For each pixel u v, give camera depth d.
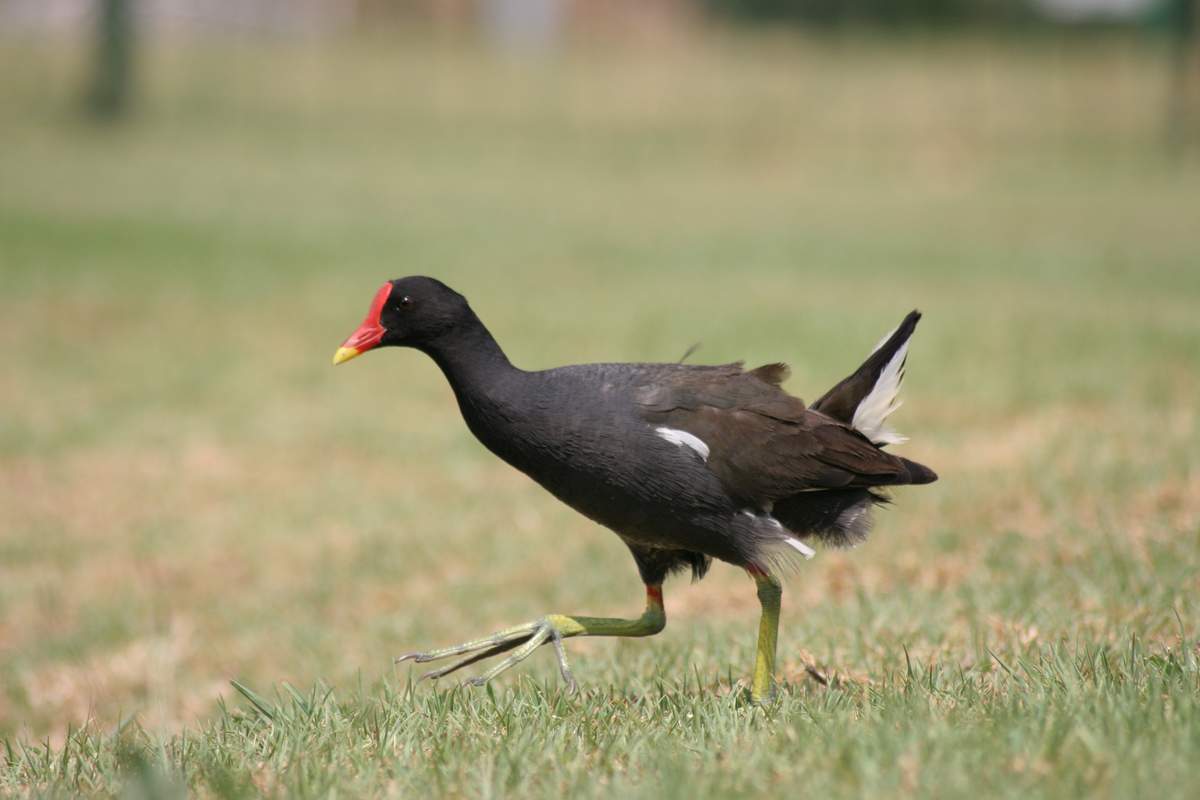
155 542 14.36
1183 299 22.39
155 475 16.48
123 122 50.03
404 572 12.94
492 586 12.25
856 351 19.08
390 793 5.64
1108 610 8.39
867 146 46.34
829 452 7.44
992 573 9.73
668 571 7.82
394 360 21.77
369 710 7.04
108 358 22.14
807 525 7.64
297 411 18.86
